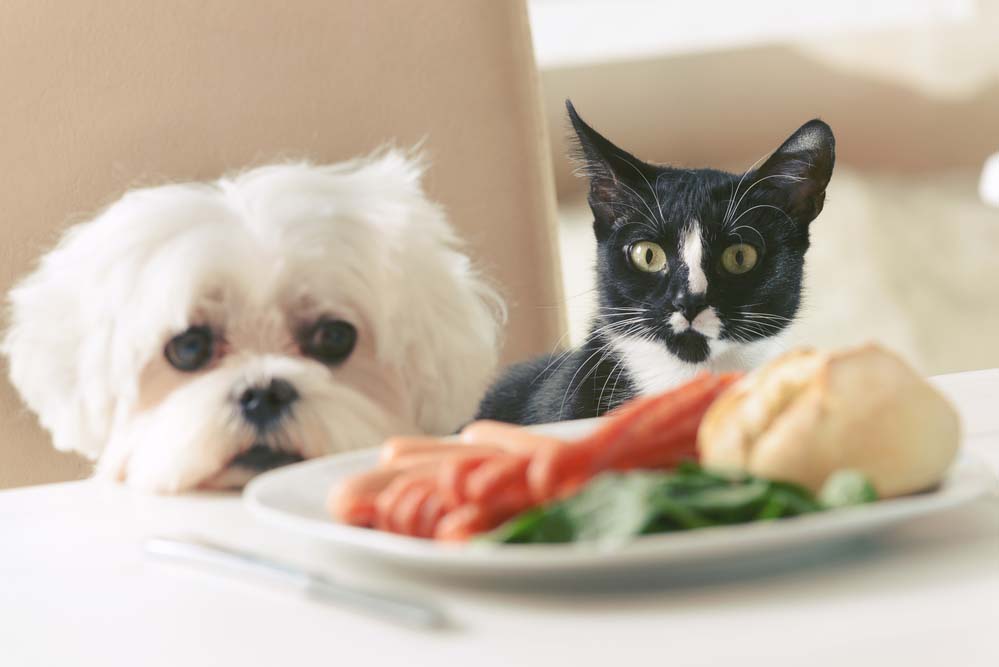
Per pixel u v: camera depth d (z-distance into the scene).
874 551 0.60
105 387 1.22
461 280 1.43
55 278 1.28
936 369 4.73
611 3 5.16
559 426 0.86
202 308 1.21
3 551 0.75
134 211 1.25
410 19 1.72
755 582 0.55
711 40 5.20
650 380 1.79
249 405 1.09
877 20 5.22
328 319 1.26
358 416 1.18
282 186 1.32
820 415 0.60
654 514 0.53
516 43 1.75
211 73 1.68
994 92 5.21
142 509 0.89
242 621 0.54
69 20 1.65
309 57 1.71
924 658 0.45
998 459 0.87
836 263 5.16
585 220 4.91
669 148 5.30
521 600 0.55
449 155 1.73
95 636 0.54
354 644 0.50
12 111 1.64
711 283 1.75
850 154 5.37
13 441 1.61
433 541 0.61
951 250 5.16
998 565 0.56
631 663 0.46
